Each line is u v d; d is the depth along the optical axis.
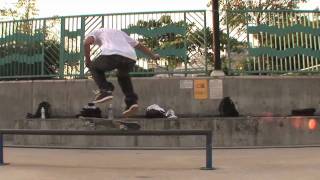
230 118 12.98
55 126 13.17
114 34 7.29
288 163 8.91
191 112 14.24
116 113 14.18
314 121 13.13
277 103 14.40
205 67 14.64
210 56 15.08
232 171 7.75
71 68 15.14
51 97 14.87
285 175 7.27
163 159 9.86
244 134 12.88
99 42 7.36
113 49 7.09
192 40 14.73
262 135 12.93
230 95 14.30
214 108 14.23
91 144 13.00
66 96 14.76
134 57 7.27
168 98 14.32
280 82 14.48
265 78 14.44
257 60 14.78
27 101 15.11
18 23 15.71
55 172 7.63
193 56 14.70
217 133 12.84
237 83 14.33
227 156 10.38
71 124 13.06
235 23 14.88
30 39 15.58
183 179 6.89
